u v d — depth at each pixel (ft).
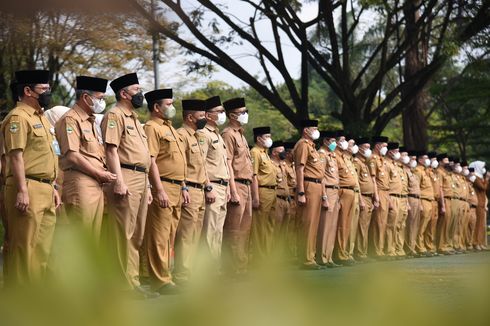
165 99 33.68
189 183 34.86
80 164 27.61
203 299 3.36
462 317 3.24
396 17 92.12
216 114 38.63
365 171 59.00
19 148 25.72
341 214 54.80
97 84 28.35
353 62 128.36
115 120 29.35
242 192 41.96
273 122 185.47
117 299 3.35
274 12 87.10
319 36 94.63
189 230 34.55
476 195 83.71
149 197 30.63
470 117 156.76
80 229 3.65
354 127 88.58
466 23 93.86
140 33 83.97
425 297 3.59
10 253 26.14
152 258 31.96
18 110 26.30
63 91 104.83
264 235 46.78
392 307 3.29
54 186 27.35
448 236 75.56
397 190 62.90
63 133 27.94
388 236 62.39
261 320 3.17
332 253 55.26
